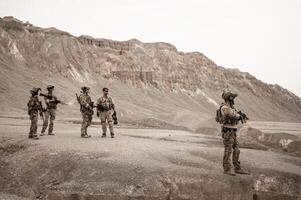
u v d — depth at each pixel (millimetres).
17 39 116625
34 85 91938
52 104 15078
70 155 9984
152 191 8008
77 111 78500
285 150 19875
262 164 10602
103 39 154750
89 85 117812
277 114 192875
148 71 153500
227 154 9023
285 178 9664
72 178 8648
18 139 13016
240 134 23328
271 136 21922
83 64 127938
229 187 8570
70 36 134500
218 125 33250
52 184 8727
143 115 91250
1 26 119062
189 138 17203
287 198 9148
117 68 142750
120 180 8281
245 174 9273
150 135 18047
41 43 121375
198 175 8633
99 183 8242
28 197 8469
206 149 12234
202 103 160500
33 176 9359
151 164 9094
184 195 8148
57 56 117188
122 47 158375
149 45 182875
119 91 128750
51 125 15164
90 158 9758
